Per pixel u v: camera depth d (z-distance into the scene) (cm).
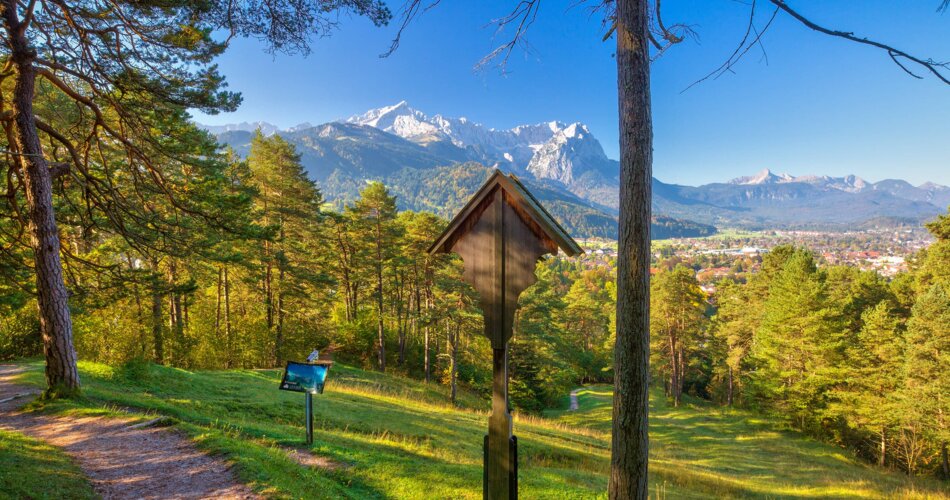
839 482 2000
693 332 4012
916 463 2572
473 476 739
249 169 2500
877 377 2773
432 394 2894
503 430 394
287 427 1003
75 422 791
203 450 657
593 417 3453
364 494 629
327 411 1348
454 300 2998
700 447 2677
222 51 1025
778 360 3369
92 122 1259
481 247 401
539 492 762
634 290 388
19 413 852
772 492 1634
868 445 2912
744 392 3906
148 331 1917
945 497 1792
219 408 1131
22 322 1839
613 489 404
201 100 1061
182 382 1398
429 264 3291
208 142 1447
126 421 796
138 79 1014
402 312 3881
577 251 360
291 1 761
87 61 993
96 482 543
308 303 3256
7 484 470
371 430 1224
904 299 3491
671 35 489
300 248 2983
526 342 3434
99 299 1350
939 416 2347
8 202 1078
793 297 3259
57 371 923
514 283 388
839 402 2980
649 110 396
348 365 3397
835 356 3022
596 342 6025
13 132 1009
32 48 888
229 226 1293
